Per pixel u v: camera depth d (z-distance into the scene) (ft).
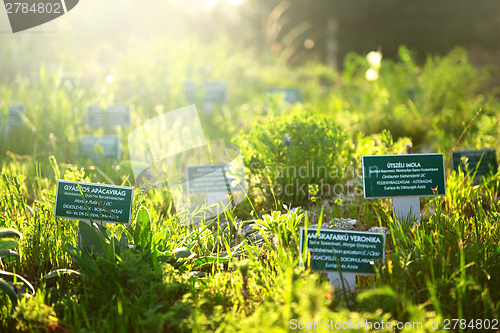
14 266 7.14
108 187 7.32
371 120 17.88
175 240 7.59
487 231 7.43
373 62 20.97
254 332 4.61
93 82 22.11
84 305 5.96
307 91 28.50
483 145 12.22
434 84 20.03
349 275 6.37
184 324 5.27
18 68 24.07
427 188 8.00
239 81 27.58
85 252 7.00
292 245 7.08
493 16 50.29
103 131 16.72
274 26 38.11
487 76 23.15
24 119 15.39
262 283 6.24
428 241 6.87
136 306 5.46
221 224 8.93
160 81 22.03
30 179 11.42
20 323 5.50
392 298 5.62
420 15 49.73
